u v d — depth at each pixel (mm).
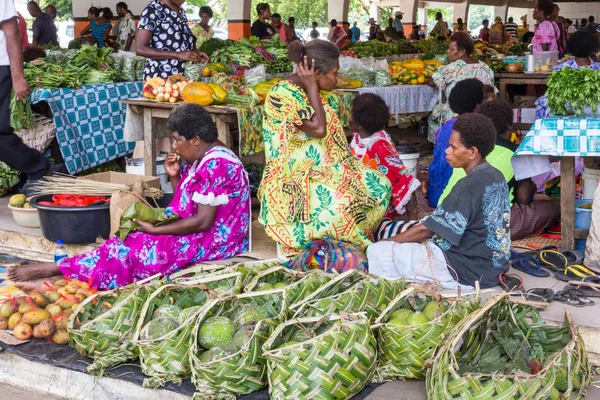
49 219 4684
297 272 3652
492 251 3684
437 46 11188
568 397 2736
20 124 5637
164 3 5723
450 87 7391
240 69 6363
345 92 6328
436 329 3070
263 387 3104
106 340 3311
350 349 2883
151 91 5500
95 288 3783
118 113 6590
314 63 3762
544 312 3535
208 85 5215
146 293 3436
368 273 3523
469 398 2635
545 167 4328
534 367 2893
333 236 3984
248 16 19234
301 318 3078
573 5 31625
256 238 4738
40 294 3684
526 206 4742
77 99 6148
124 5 13258
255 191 5785
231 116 5160
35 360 3426
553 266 4105
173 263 4035
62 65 6398
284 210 3984
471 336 3053
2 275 4441
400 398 3008
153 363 3145
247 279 3611
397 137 9641
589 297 3705
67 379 3357
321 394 2832
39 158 5812
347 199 3947
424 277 3754
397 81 8617
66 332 3504
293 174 3961
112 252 4020
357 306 3256
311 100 3809
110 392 3248
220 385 2992
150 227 3941
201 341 3174
